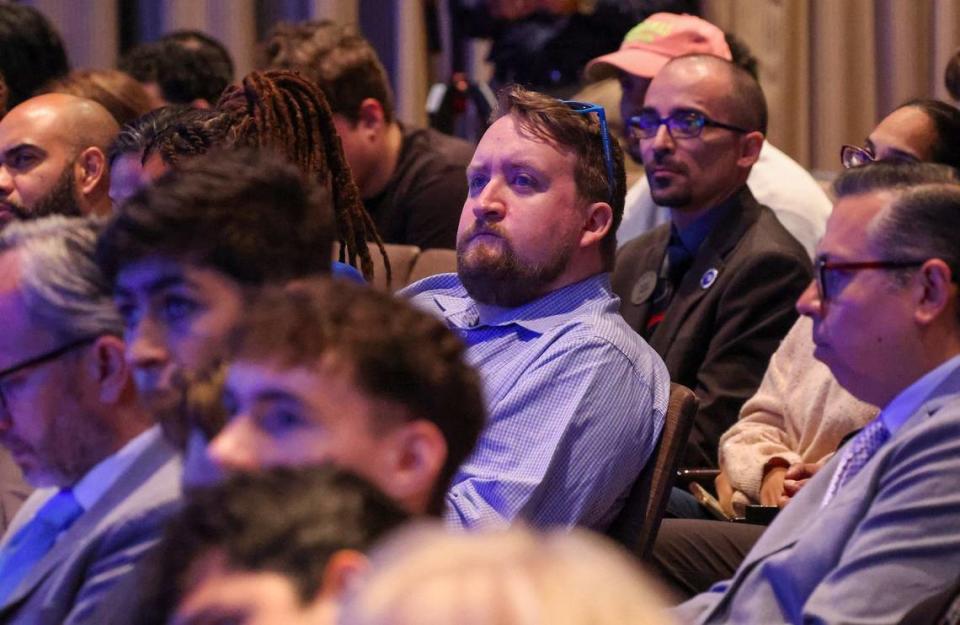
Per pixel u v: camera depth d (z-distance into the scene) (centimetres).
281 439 284
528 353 521
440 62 1080
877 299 423
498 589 146
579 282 546
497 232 539
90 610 342
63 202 696
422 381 290
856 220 428
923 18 1053
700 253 709
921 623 368
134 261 353
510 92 557
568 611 144
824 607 396
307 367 284
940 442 401
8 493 514
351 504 209
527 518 487
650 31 852
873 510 403
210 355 330
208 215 351
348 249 588
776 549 430
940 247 418
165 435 341
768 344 682
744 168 723
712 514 638
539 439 498
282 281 355
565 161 541
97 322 365
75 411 368
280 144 566
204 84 908
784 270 689
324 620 193
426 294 591
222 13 1040
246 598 197
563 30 930
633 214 829
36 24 895
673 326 698
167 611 206
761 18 1030
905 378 427
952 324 421
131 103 779
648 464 515
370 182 845
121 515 348
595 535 505
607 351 513
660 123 725
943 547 392
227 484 216
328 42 825
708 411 671
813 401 621
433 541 154
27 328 365
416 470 289
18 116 703
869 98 1051
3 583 379
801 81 1043
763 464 614
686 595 566
